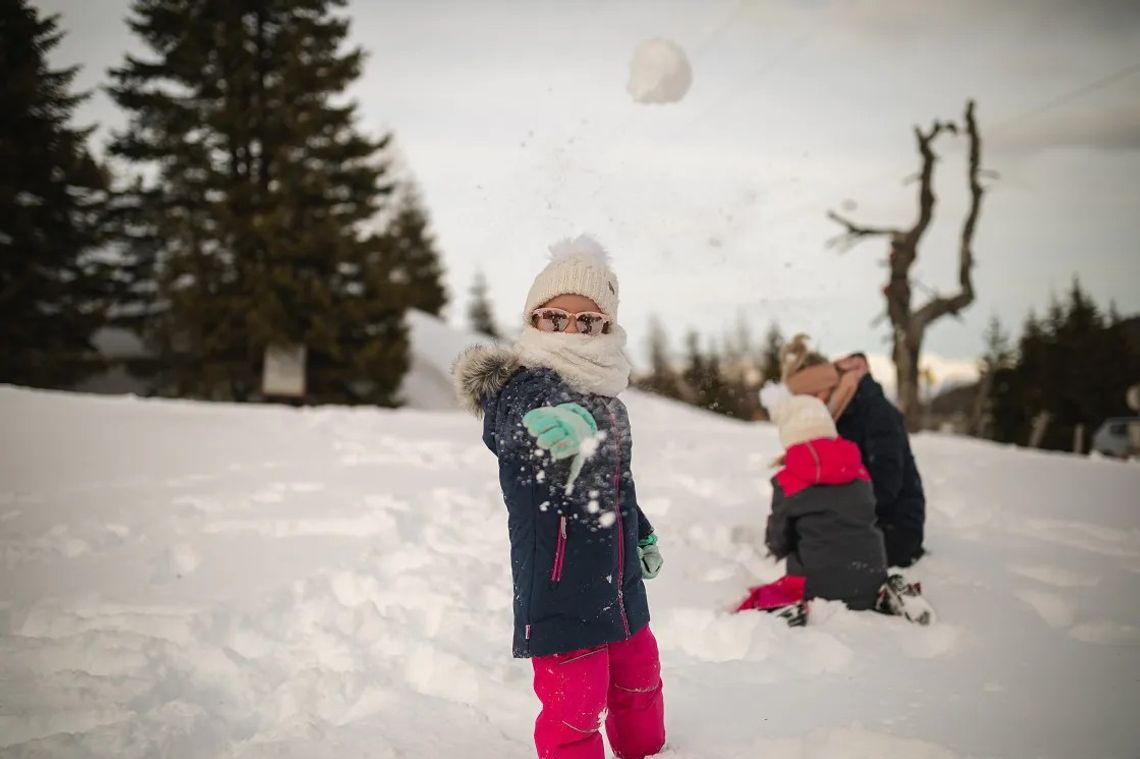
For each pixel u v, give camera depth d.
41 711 2.70
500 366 2.35
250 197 25.08
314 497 5.75
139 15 25.52
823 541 3.76
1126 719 2.63
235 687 2.97
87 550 4.50
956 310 19.25
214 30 25.45
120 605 3.65
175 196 26.00
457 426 10.38
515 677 3.06
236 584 3.98
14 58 25.00
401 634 3.40
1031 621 3.57
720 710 2.75
